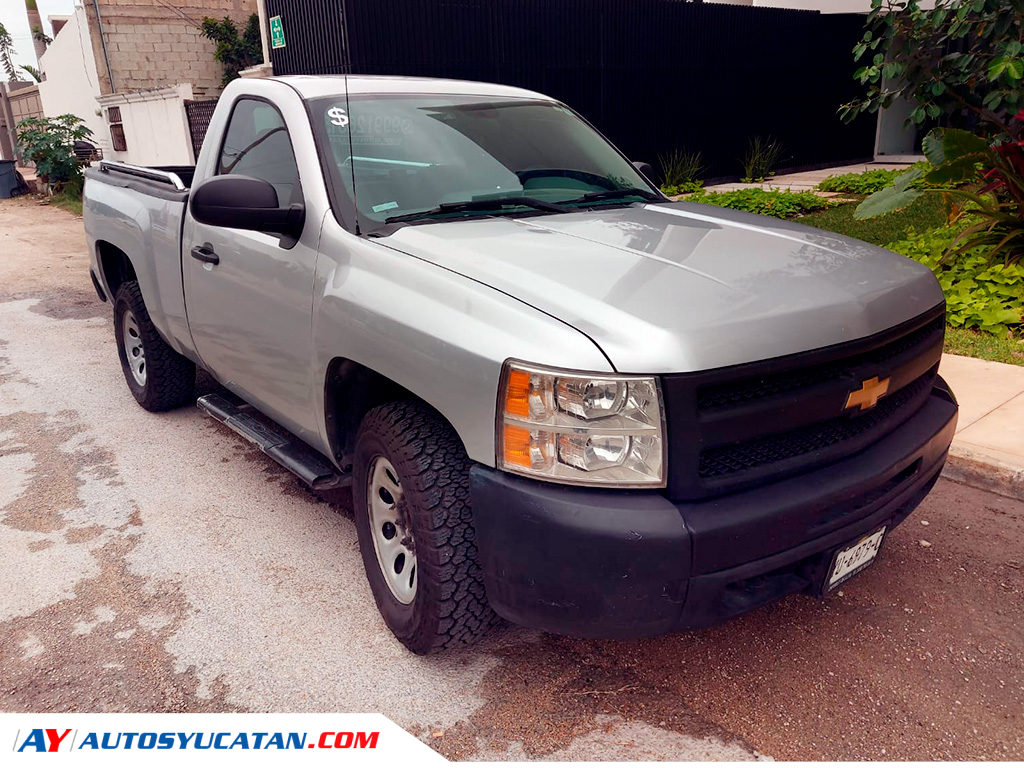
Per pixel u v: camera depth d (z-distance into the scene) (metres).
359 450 2.95
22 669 2.87
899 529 3.71
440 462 2.58
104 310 8.15
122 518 3.94
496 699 2.68
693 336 2.23
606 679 2.76
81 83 20.73
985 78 6.75
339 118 3.38
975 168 6.14
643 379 2.18
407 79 3.91
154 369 5.00
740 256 2.82
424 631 2.68
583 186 3.67
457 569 2.56
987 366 5.20
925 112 6.99
